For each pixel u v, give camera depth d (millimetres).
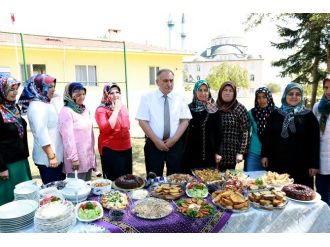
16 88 2334
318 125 2670
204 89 2967
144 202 1945
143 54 10664
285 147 2684
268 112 3064
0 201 2264
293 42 8781
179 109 2895
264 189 2158
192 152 3006
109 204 1894
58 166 2674
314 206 2037
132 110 10789
